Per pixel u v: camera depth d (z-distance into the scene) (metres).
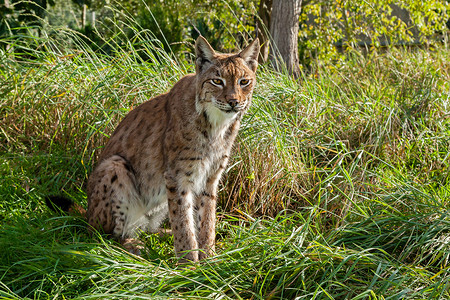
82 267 4.88
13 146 7.63
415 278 4.70
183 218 5.71
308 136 7.81
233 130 5.88
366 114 8.07
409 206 5.79
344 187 6.43
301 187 6.95
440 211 5.45
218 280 4.72
